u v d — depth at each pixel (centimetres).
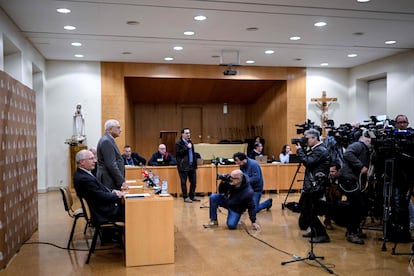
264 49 805
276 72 997
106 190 415
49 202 743
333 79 1024
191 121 1224
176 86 1031
